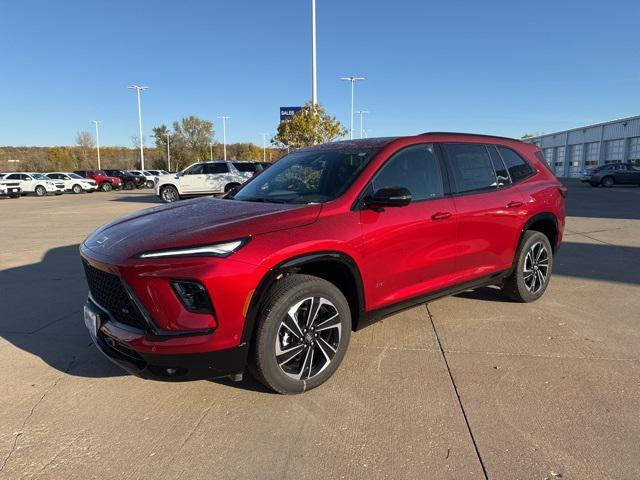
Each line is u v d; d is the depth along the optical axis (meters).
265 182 4.26
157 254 2.80
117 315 3.04
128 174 42.56
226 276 2.77
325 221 3.26
